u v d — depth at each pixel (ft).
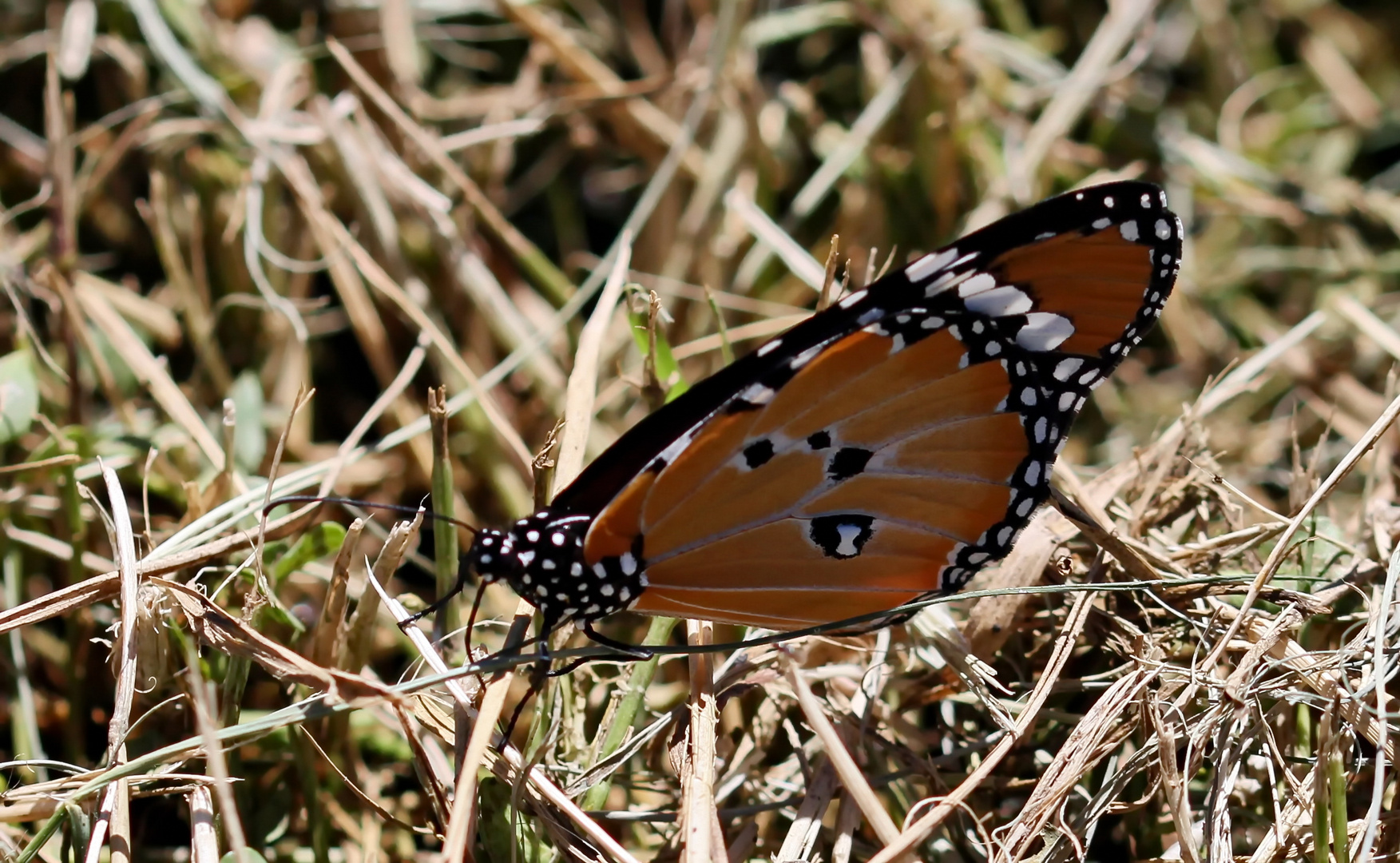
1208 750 0.97
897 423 0.96
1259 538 0.99
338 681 0.94
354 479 1.10
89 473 1.03
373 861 0.99
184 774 0.95
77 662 1.02
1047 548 0.99
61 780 0.95
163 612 0.97
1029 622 0.99
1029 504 0.97
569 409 1.00
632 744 0.97
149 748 0.99
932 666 1.00
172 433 1.06
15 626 0.96
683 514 0.95
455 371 1.11
